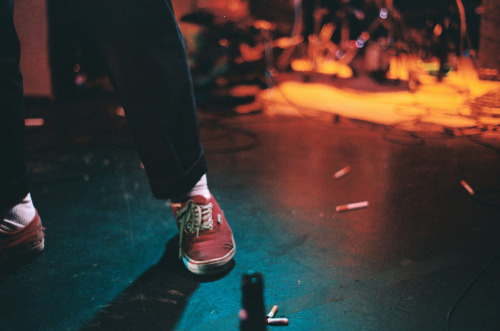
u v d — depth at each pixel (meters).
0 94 1.12
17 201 1.26
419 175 1.94
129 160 2.21
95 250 1.36
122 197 1.76
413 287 1.14
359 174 1.97
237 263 1.28
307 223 1.52
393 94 3.72
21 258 1.29
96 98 3.69
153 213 1.62
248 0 4.04
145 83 1.13
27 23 3.37
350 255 1.31
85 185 1.89
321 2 4.82
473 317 1.02
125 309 1.08
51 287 1.17
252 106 3.40
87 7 1.08
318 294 1.12
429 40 4.17
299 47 4.98
